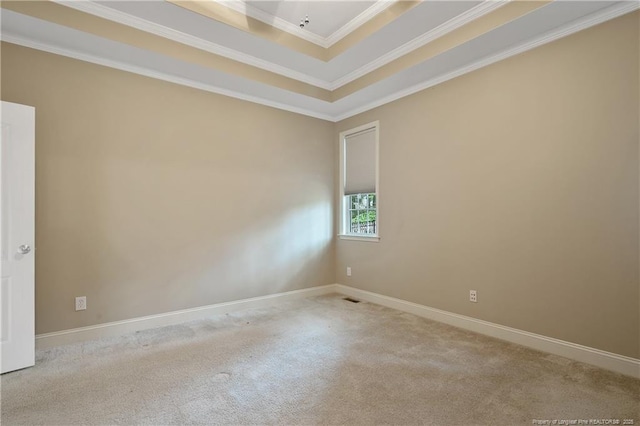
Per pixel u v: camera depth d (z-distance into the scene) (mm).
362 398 2043
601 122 2434
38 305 2783
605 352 2418
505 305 2996
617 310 2369
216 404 1978
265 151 4180
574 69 2562
